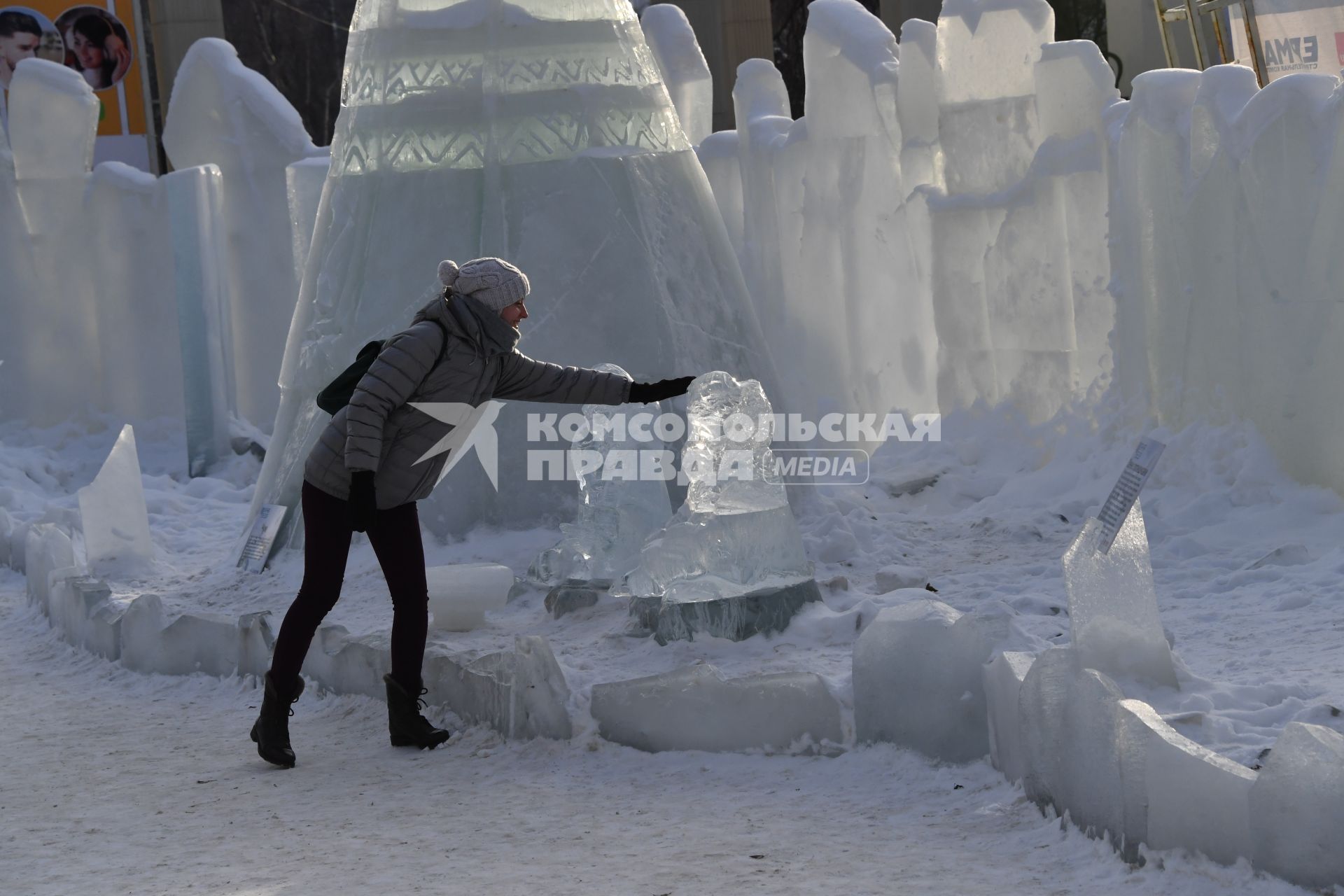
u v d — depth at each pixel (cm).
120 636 780
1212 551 841
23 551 1098
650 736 549
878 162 1270
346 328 920
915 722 502
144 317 1558
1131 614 498
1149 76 1003
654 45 1459
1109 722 402
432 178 911
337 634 692
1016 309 1152
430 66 925
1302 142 875
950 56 1191
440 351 558
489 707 596
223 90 1516
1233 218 939
